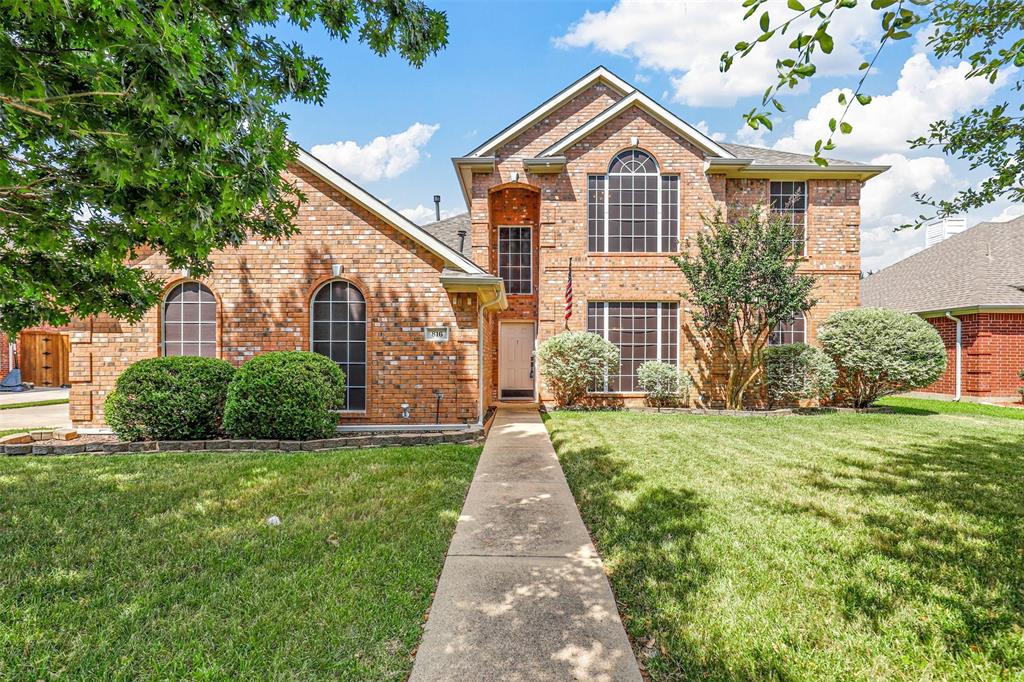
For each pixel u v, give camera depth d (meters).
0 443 7.54
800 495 5.46
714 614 3.11
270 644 2.82
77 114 2.99
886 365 11.88
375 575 3.62
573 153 13.40
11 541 4.20
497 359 15.41
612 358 12.73
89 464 6.69
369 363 9.25
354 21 5.06
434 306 9.30
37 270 4.83
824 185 13.73
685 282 13.25
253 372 7.93
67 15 2.60
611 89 15.49
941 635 2.89
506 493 5.71
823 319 13.68
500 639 2.90
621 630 2.99
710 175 13.20
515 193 15.38
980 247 17.80
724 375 13.15
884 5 2.24
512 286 15.52
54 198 3.78
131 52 2.64
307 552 3.99
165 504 5.10
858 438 8.73
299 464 6.68
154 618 3.09
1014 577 3.60
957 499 5.33
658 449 7.82
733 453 7.52
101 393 8.91
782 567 3.74
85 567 3.75
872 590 3.39
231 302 9.12
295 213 6.19
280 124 4.36
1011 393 15.09
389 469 6.44
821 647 2.80
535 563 3.89
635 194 13.43
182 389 7.91
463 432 8.70
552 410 12.88
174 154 3.21
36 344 21.00
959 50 4.12
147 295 5.96
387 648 2.82
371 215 9.27
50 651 2.76
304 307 9.17
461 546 4.22
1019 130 4.11
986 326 15.15
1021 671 2.60
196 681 2.54
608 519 4.74
